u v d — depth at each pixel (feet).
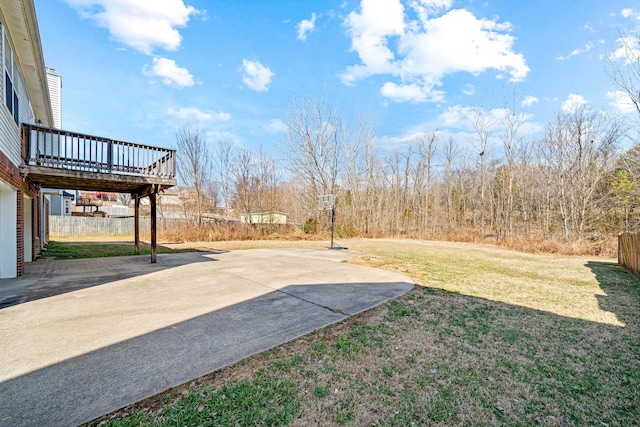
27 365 7.96
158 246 44.91
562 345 9.84
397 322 11.79
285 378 7.57
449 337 10.36
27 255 26.94
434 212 82.07
